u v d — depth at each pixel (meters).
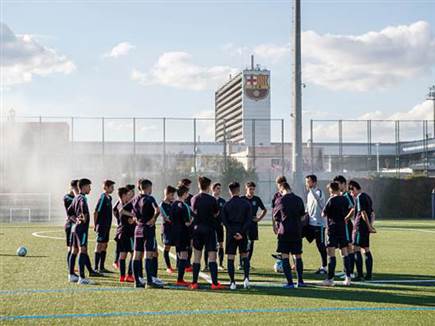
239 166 45.06
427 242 21.44
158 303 9.47
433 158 54.00
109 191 13.49
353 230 12.37
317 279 12.44
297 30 29.73
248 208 11.04
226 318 8.31
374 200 43.69
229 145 56.50
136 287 11.17
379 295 10.24
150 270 11.17
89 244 21.14
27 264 14.65
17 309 8.93
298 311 8.80
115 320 8.18
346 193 12.57
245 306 9.21
